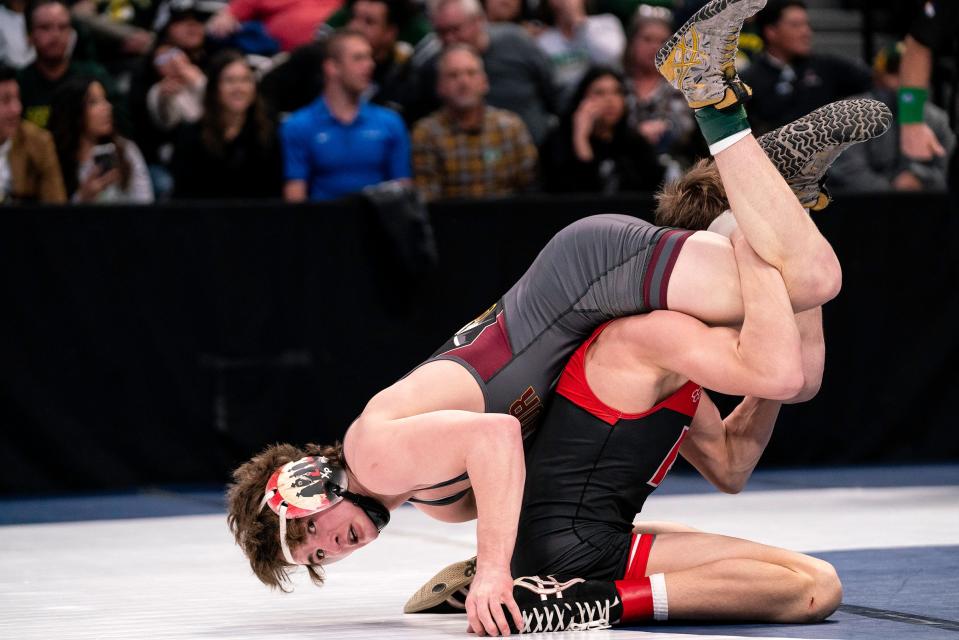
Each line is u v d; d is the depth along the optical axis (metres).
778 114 9.83
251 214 8.20
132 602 4.35
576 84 9.64
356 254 8.31
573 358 3.81
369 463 3.63
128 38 10.80
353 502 3.74
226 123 8.62
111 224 8.02
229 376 8.20
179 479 8.17
